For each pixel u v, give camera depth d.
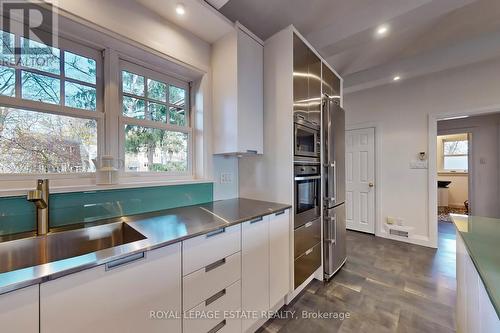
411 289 2.06
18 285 0.63
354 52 2.80
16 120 1.15
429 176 3.22
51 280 0.69
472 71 2.91
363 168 3.86
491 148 3.90
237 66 1.76
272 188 1.95
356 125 3.90
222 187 2.08
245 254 1.40
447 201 6.45
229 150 1.82
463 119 4.14
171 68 1.77
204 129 1.92
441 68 2.85
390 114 3.57
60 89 1.28
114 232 1.27
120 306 0.85
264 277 1.56
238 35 1.77
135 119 1.59
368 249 3.07
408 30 2.34
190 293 1.09
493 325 0.77
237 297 1.34
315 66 2.19
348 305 1.84
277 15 2.09
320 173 2.26
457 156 6.62
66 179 1.27
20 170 1.15
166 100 1.82
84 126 1.37
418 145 3.33
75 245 1.14
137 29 1.45
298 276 1.90
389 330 1.55
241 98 1.79
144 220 1.34
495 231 1.29
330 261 2.22
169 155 1.82
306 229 2.01
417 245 3.23
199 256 1.13
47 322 0.69
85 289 0.76
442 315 1.70
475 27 2.31
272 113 1.94
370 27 2.07
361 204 3.88
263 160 2.00
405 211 3.43
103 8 1.30
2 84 1.10
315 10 2.04
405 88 3.43
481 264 0.88
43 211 1.07
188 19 1.63
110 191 1.38
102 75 1.44
